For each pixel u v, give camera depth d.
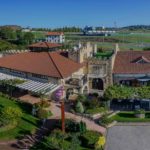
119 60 100.50
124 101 83.12
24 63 96.25
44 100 77.56
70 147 56.09
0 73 93.94
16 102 77.50
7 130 61.19
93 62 95.50
